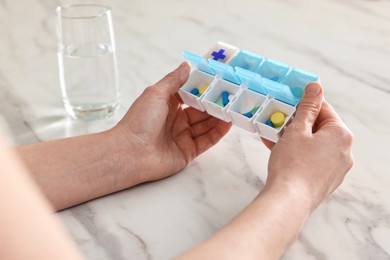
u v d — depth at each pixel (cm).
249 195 72
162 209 70
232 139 83
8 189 32
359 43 106
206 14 119
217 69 75
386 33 110
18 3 126
